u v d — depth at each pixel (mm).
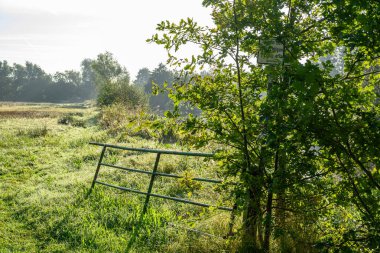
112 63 55125
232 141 3660
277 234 3463
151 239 4883
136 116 3930
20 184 8438
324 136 2803
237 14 3715
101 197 6840
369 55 2875
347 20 2922
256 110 3783
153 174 6348
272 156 3596
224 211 5168
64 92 120375
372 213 2881
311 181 3373
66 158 11375
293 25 3449
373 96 3180
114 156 11273
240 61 3771
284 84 3033
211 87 3869
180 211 6148
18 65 129625
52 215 6035
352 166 2949
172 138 13641
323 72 2785
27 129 18141
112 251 4637
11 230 5477
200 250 4367
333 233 3240
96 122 23578
